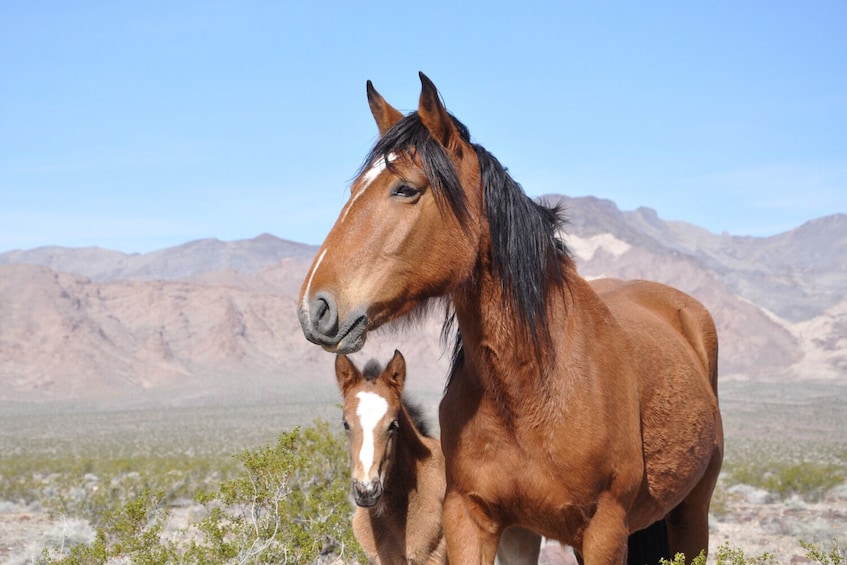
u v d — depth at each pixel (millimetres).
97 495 18922
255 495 7906
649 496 4977
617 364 4625
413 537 7867
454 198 4125
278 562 7699
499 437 4348
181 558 7441
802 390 161750
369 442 7488
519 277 4246
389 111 4469
